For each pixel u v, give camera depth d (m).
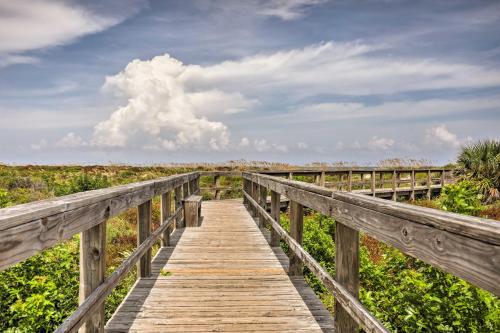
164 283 4.66
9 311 3.68
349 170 15.66
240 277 4.91
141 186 4.02
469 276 1.41
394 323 3.95
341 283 2.82
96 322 2.81
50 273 4.41
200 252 6.28
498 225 1.39
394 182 17.34
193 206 8.66
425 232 1.70
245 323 3.51
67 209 2.15
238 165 27.50
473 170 14.58
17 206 1.96
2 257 1.57
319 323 3.52
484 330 3.46
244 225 8.95
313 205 3.51
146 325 3.45
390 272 4.95
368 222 2.30
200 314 3.71
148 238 4.55
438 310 3.56
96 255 2.75
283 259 5.82
